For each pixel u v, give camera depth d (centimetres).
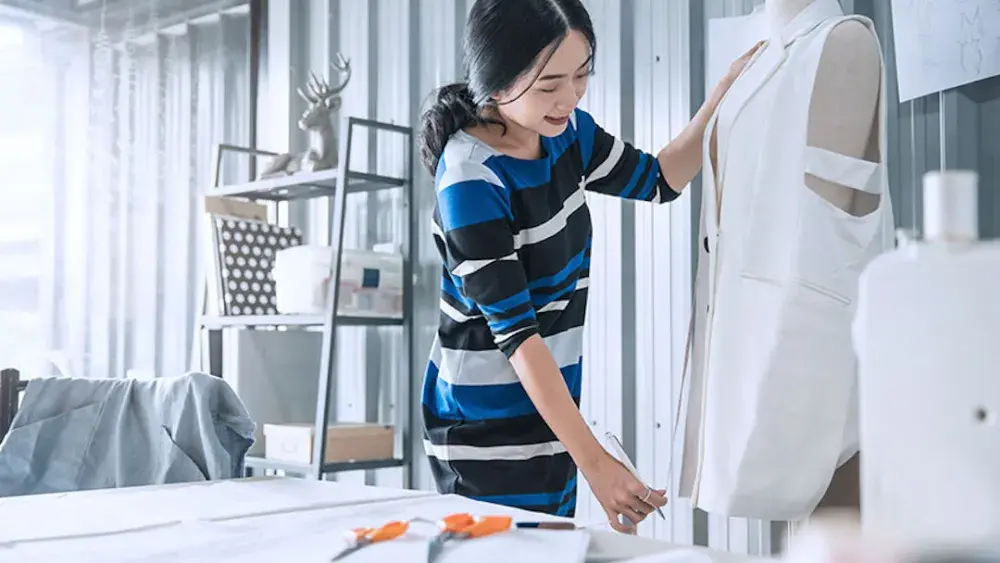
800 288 124
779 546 212
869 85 129
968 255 40
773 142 129
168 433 148
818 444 124
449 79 299
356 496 109
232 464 146
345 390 326
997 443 39
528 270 149
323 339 300
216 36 363
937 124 185
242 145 359
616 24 248
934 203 43
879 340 42
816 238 124
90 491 116
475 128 151
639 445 241
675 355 234
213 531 89
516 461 149
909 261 41
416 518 86
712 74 204
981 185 178
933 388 40
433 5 305
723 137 137
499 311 137
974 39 176
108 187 365
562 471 152
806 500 124
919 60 185
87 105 365
